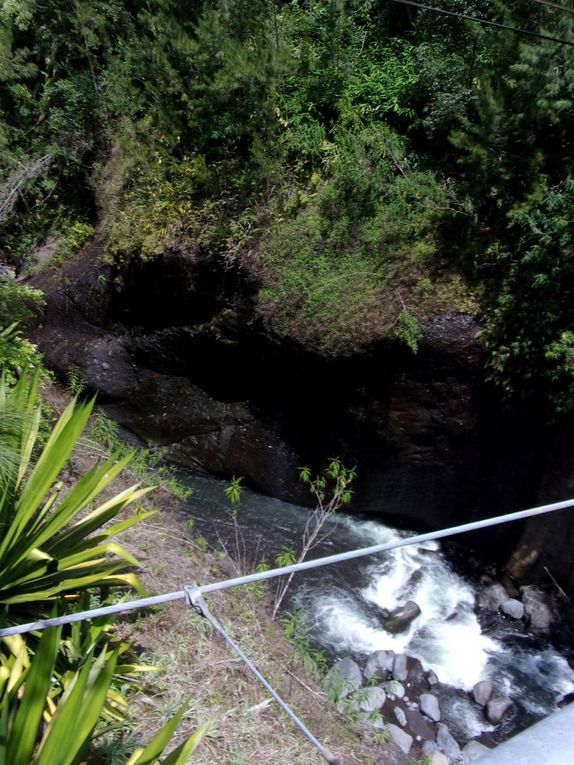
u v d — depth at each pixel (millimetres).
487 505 6887
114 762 2980
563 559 6176
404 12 8453
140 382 8750
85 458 6363
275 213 7684
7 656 3152
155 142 8977
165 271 8172
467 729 5164
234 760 3318
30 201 10695
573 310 5797
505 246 6367
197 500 7664
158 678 3703
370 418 7078
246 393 8078
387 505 7426
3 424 3543
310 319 7113
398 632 6051
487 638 6125
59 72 10547
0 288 6766
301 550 6910
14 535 3250
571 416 5961
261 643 4395
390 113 8008
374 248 7059
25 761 2066
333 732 3910
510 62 6363
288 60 7730
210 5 8453
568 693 5559
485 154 6281
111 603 3982
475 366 6379
